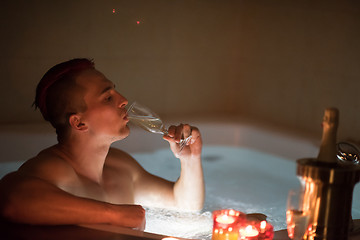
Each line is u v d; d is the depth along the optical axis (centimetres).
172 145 137
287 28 286
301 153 246
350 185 83
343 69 256
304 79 278
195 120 289
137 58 288
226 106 328
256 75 310
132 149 246
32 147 226
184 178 145
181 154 141
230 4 313
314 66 271
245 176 226
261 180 220
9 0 248
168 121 282
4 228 99
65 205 102
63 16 262
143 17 285
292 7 281
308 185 84
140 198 151
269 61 299
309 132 272
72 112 123
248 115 316
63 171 120
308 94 276
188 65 308
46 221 100
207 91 319
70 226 101
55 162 120
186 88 311
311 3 270
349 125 255
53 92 123
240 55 319
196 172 144
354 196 171
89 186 129
